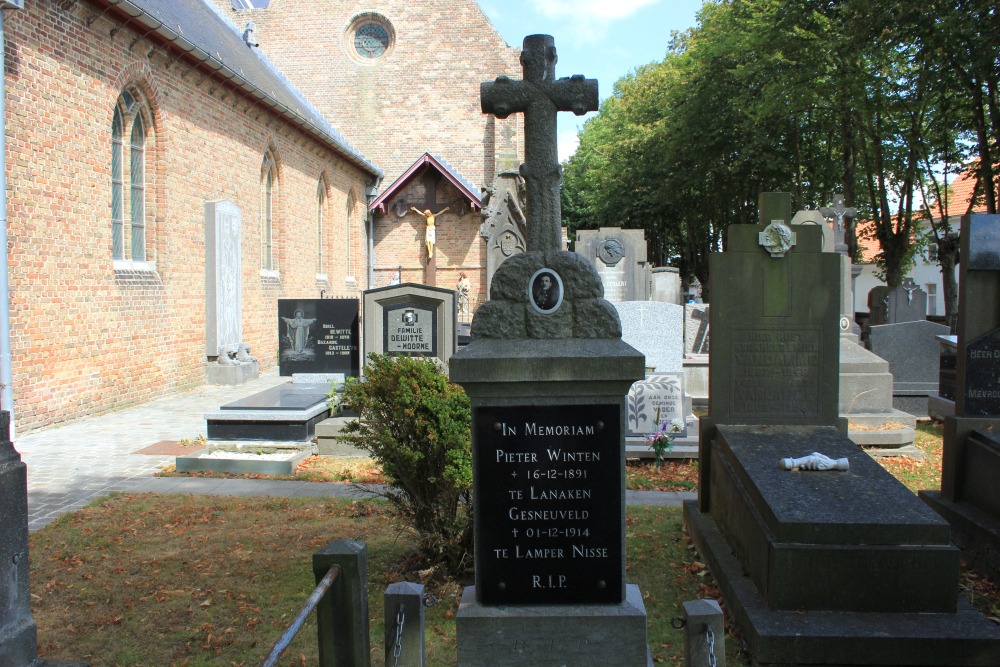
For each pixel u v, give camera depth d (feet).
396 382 17.37
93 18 40.40
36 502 24.57
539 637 11.90
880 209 98.68
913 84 72.43
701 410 37.27
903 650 13.42
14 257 34.94
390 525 21.80
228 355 55.52
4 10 33.91
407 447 17.31
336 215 87.61
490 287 12.85
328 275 85.30
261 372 63.93
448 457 17.01
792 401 21.02
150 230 48.29
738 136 99.60
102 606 16.58
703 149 102.63
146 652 14.67
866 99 75.41
